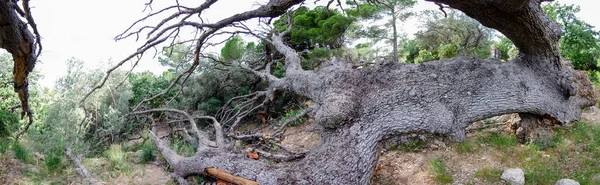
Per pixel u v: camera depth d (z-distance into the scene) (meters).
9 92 7.89
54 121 7.02
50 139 6.54
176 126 9.76
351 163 5.05
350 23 10.55
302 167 5.27
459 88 5.43
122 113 8.72
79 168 6.09
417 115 5.19
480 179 5.39
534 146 6.04
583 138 6.26
